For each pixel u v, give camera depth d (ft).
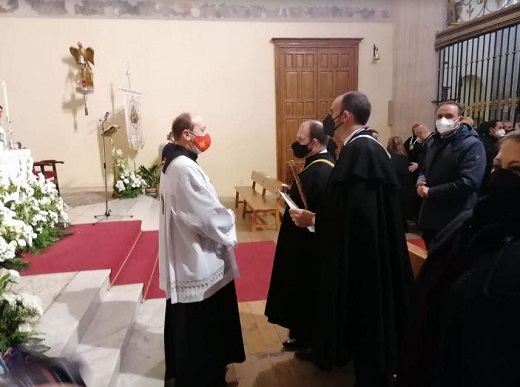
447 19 22.34
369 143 6.60
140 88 24.08
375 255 6.45
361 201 6.47
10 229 10.68
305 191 8.37
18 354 5.97
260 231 19.53
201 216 6.84
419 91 23.56
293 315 8.84
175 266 7.15
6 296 6.88
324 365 6.87
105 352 7.80
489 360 3.27
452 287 3.59
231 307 7.93
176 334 7.25
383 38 25.31
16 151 13.69
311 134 8.56
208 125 24.94
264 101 25.12
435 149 10.77
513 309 3.21
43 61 23.11
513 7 17.61
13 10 22.48
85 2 22.91
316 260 8.27
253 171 23.77
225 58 24.41
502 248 3.33
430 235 10.93
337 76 25.32
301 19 24.61
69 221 16.25
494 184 3.42
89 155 24.35
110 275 10.77
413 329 4.15
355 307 6.72
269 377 8.50
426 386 4.01
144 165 24.81
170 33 23.81
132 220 16.49
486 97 20.04
